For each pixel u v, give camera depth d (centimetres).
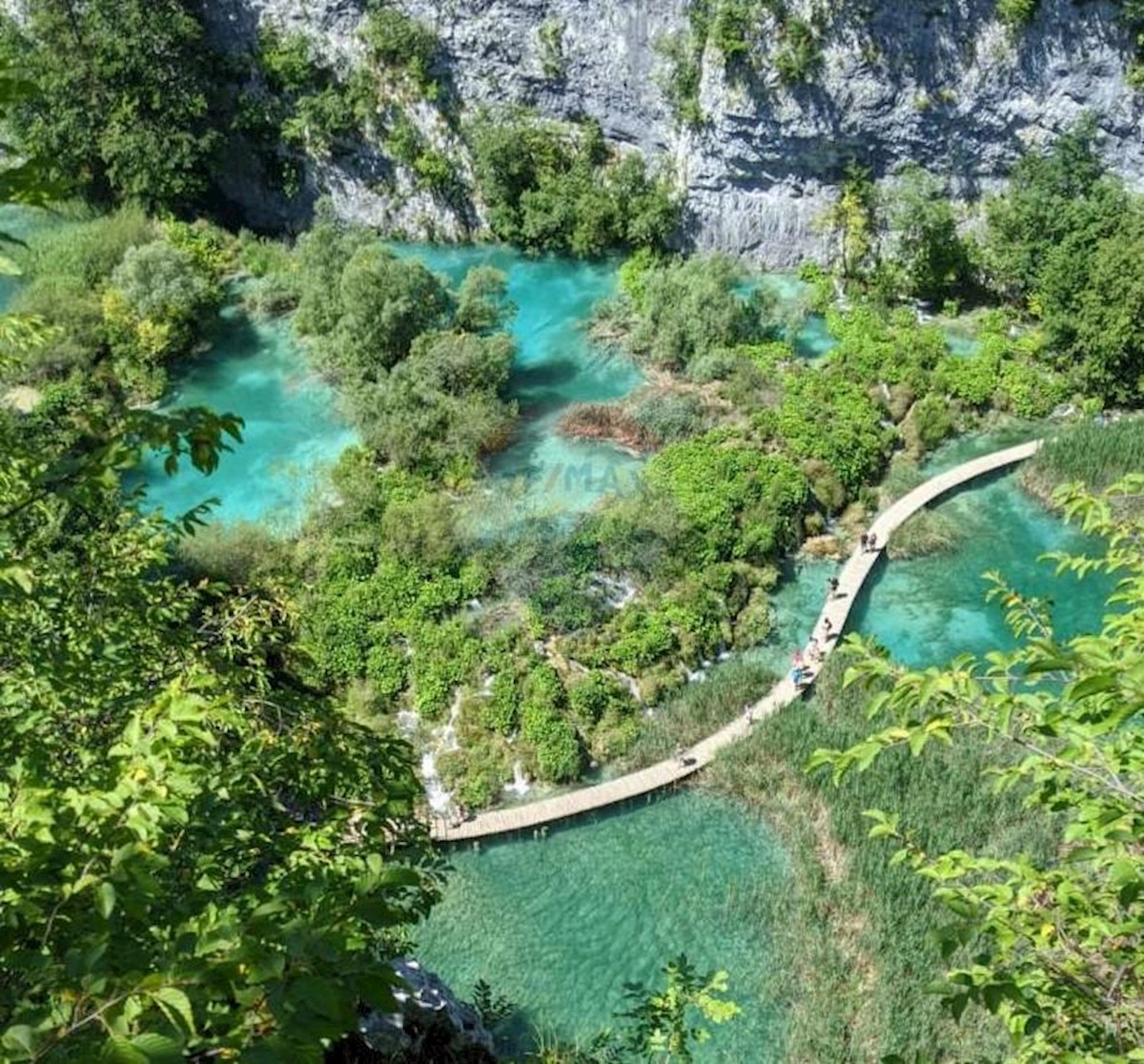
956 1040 2389
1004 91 4709
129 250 4822
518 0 5131
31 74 5216
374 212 5697
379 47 5269
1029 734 1023
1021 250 4684
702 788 3150
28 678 1278
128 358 4675
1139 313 4269
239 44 5534
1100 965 1146
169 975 600
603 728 3322
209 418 1020
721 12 4734
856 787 2966
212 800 1088
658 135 5278
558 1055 2142
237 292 5247
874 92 4766
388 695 3397
